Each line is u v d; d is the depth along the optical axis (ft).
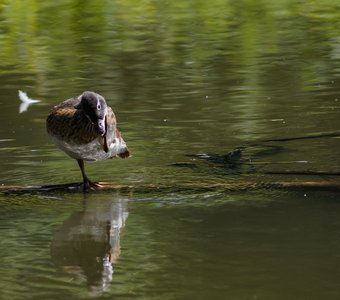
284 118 50.44
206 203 36.47
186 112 52.31
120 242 31.99
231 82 60.64
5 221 34.86
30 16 93.56
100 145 37.70
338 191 37.65
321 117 50.44
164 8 98.12
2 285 27.99
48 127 38.24
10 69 67.56
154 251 30.83
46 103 55.77
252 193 37.73
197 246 31.22
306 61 67.56
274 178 39.81
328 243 31.14
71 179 40.37
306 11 93.97
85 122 37.04
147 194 38.06
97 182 39.40
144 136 47.26
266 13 93.56
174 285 27.66
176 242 31.76
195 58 70.13
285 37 78.84
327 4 97.81
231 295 26.78
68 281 28.32
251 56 70.38
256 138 46.62
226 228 33.17
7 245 31.94
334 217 34.14
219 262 29.55
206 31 83.30
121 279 28.32
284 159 42.83
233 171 41.06
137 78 62.75
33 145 46.01
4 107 54.85
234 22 88.43
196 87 59.16
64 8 97.50
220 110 52.60
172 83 60.75
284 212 34.96
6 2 101.04
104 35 82.43
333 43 74.95
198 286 27.53
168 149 44.80
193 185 39.01
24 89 60.13
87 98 36.65
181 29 84.99
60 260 30.30
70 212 35.83
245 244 31.24
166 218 34.71
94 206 36.52
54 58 71.77
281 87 58.59
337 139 45.91
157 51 73.56
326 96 55.62
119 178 40.29
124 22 89.86
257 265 29.19
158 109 53.21
